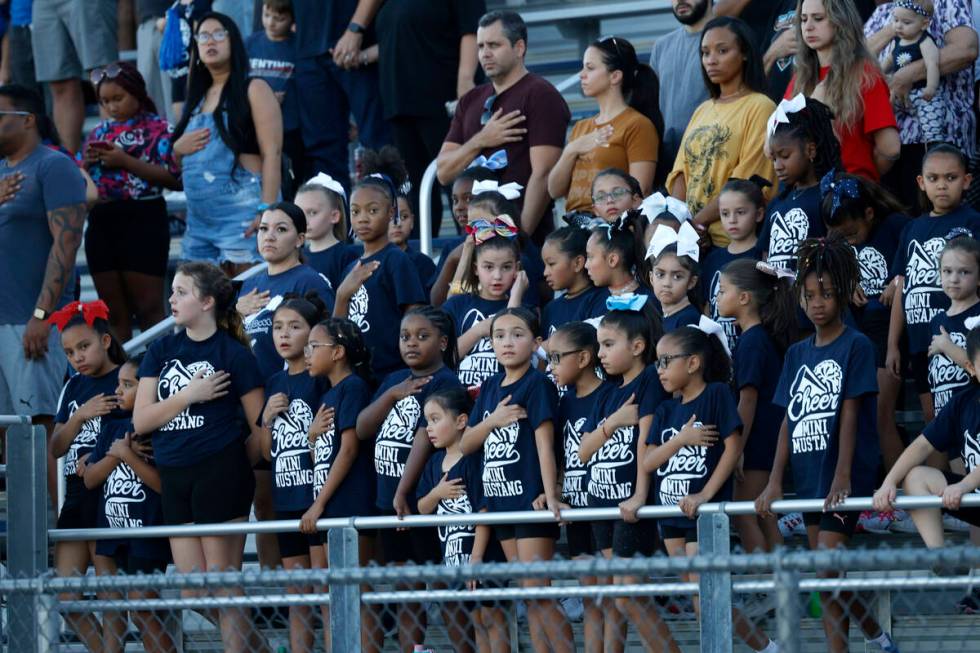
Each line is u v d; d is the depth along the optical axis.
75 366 25.72
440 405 22.84
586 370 22.70
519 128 29.31
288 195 35.38
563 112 29.61
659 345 21.58
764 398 22.69
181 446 23.66
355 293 26.41
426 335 23.73
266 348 26.45
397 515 22.88
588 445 22.08
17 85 28.06
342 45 35.41
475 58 34.28
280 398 23.88
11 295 27.58
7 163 27.95
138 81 33.75
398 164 29.80
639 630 20.98
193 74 32.06
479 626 22.19
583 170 28.30
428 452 23.23
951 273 22.81
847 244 21.72
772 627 22.33
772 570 14.32
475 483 22.61
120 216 33.12
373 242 26.73
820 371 21.36
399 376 24.08
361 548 23.73
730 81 27.48
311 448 23.59
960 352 22.05
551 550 21.92
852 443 20.83
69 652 24.02
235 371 24.09
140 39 41.34
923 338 23.86
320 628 23.91
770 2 32.31
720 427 21.23
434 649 22.25
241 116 31.64
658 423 21.55
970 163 28.81
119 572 24.55
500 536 22.36
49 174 27.67
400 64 34.22
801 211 24.58
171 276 36.91
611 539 21.89
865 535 23.72
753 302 22.91
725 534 19.81
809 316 21.58
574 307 24.92
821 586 16.28
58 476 26.88
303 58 36.16
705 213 26.47
